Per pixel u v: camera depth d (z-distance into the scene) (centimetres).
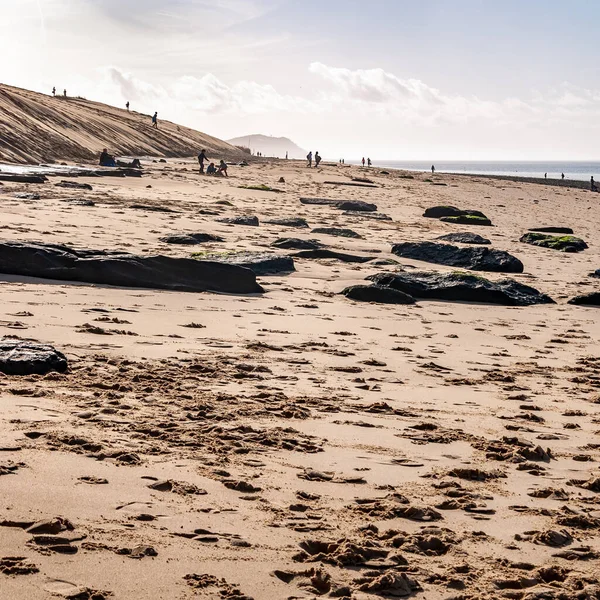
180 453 672
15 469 586
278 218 3172
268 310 1538
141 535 497
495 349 1362
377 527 555
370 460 712
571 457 771
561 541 556
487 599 458
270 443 729
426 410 915
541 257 2981
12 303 1344
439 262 2500
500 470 712
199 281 1680
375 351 1251
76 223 2491
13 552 455
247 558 482
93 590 423
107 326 1239
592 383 1131
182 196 3956
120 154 7544
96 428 713
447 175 9938
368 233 3206
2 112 6231
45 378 882
